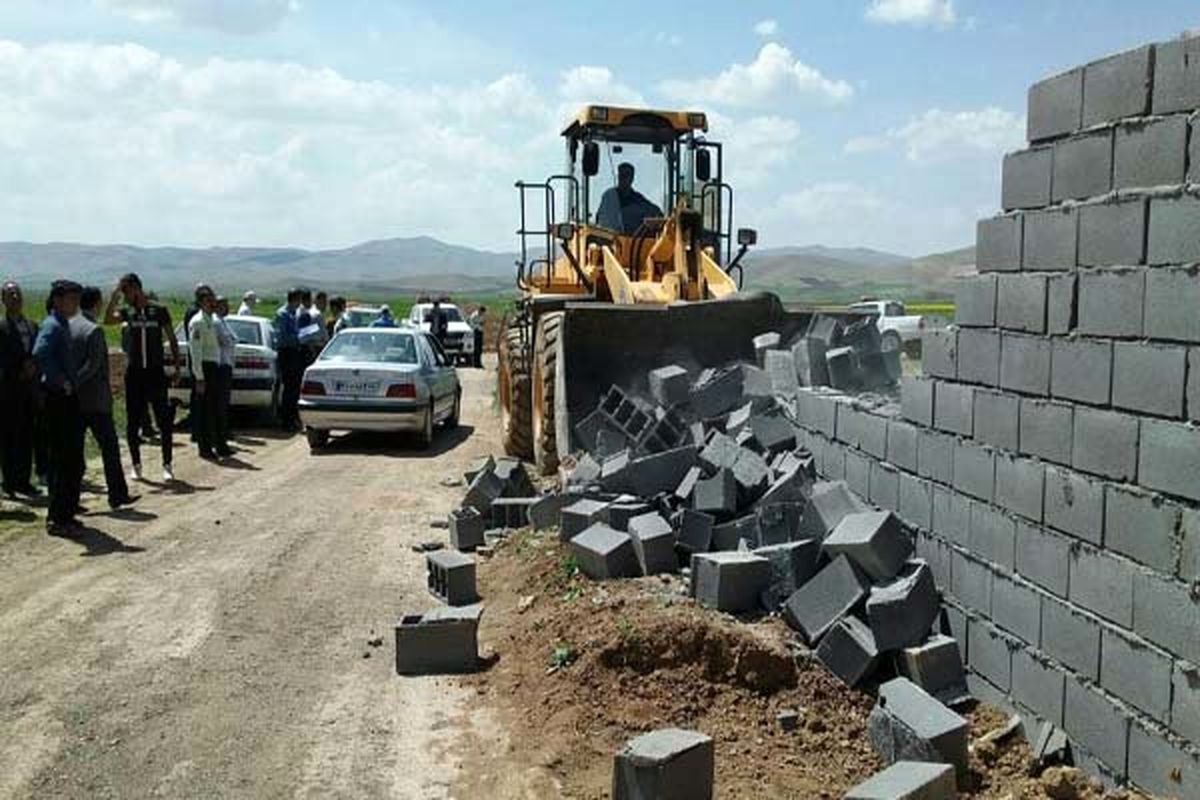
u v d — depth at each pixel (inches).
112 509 390.0
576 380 415.2
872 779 150.5
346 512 388.5
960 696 195.5
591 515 278.7
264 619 261.7
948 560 207.9
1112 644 155.3
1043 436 173.9
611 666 207.0
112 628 253.4
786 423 305.4
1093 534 159.8
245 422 665.0
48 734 194.4
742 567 226.7
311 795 172.2
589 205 503.2
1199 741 136.5
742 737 185.9
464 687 217.2
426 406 556.7
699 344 416.5
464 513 331.9
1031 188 179.3
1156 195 146.5
